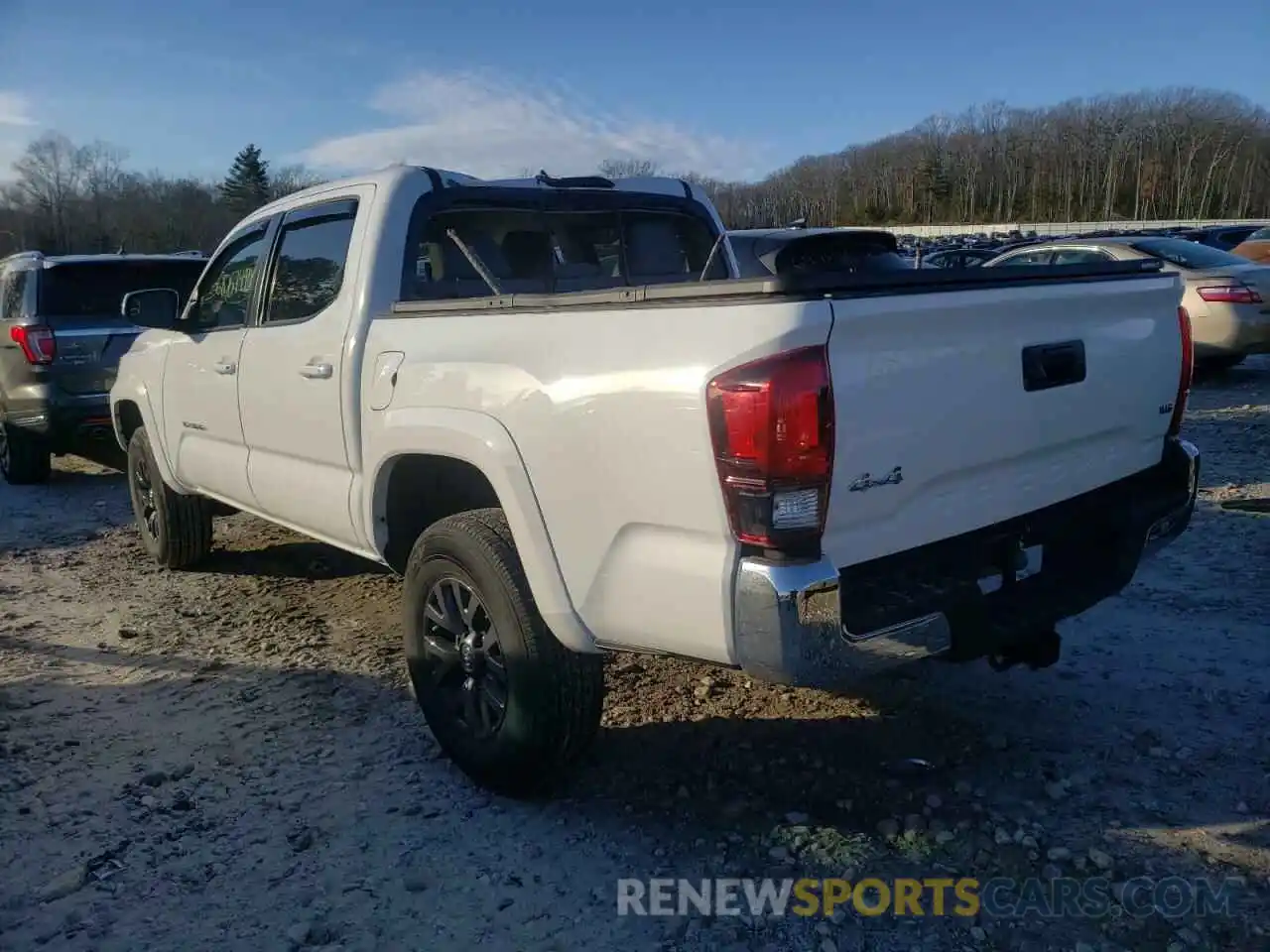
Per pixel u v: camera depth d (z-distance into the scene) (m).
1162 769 3.38
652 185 4.78
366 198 3.95
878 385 2.57
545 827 3.20
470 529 3.26
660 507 2.66
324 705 4.15
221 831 3.23
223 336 4.74
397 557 3.88
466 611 3.35
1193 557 5.43
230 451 4.82
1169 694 3.91
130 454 6.09
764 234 9.73
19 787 3.51
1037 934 2.64
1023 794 3.26
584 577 2.90
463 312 3.32
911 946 2.62
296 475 4.24
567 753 3.20
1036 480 3.10
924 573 2.84
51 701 4.25
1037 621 3.01
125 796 3.45
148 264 8.48
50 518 7.69
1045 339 3.01
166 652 4.80
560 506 2.93
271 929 2.75
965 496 2.89
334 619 5.20
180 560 5.99
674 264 4.86
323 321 3.95
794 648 2.47
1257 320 10.91
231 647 4.84
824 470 2.47
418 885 2.92
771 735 3.71
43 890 2.92
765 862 2.98
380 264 3.81
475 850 3.09
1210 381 11.59
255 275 4.65
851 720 3.80
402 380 3.49
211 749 3.79
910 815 3.14
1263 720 3.68
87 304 8.25
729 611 2.54
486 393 3.14
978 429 2.84
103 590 5.80
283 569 6.09
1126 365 3.31
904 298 2.58
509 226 4.28
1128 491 3.51
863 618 2.64
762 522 2.46
